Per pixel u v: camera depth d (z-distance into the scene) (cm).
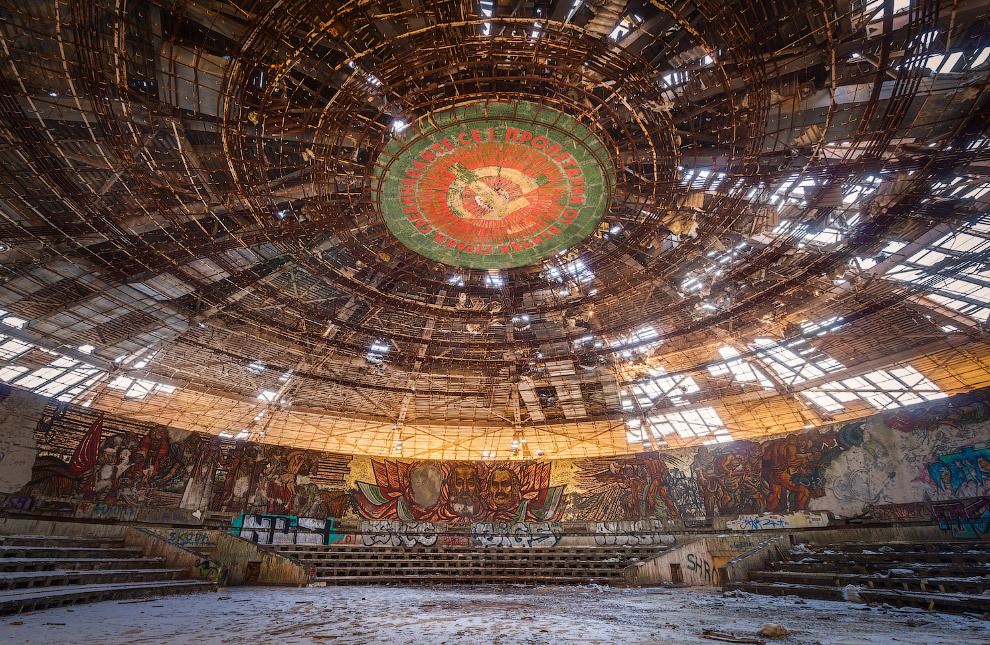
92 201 1958
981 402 2325
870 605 1477
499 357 3353
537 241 2294
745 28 1439
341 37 1555
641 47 1723
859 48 1542
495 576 2705
